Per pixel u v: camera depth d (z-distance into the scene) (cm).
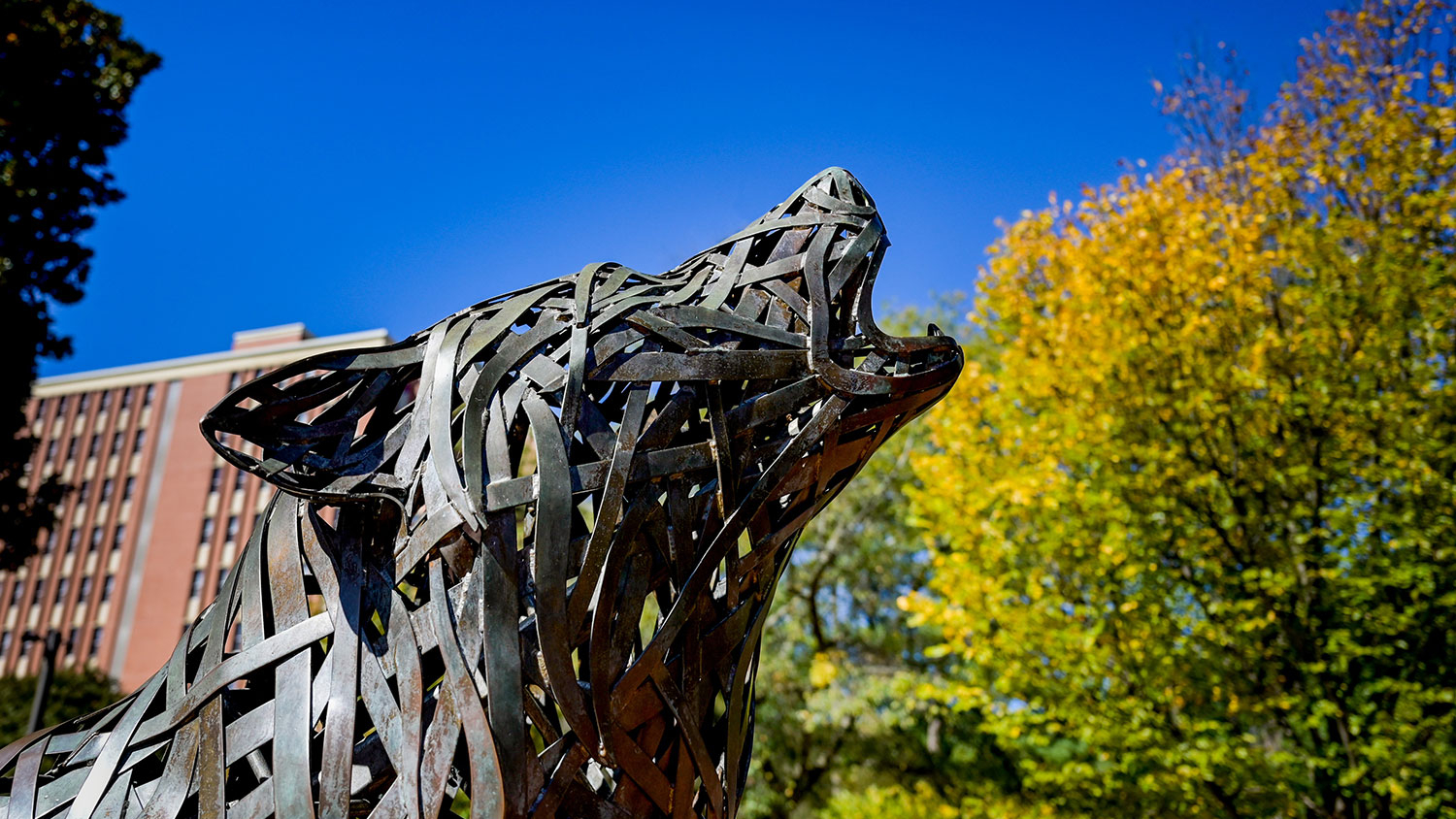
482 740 108
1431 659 558
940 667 1169
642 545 126
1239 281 651
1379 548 561
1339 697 555
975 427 696
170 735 120
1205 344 649
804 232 161
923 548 1209
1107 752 595
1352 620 554
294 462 132
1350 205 675
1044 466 625
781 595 1238
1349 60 746
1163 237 679
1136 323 657
